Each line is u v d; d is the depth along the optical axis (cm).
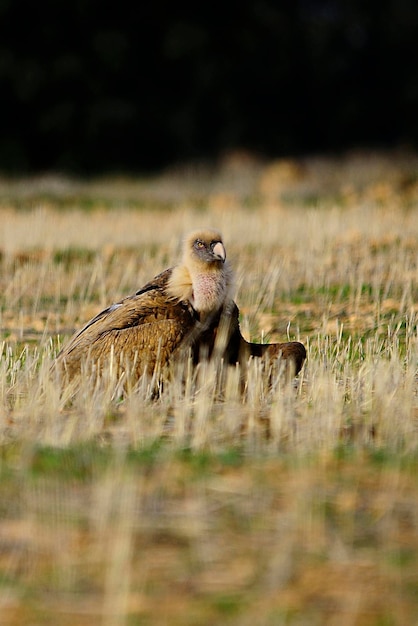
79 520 2270
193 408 3152
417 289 5503
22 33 19350
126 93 19838
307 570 2059
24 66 18988
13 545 2162
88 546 2148
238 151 18188
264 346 3550
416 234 7250
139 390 3262
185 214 9556
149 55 19925
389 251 6631
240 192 13712
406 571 2055
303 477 2511
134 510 2319
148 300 3478
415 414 3116
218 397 3297
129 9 19662
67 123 19112
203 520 2272
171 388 3247
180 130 19812
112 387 3275
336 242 6962
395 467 2605
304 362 3625
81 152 19438
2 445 2800
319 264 6162
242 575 2036
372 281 5734
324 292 5569
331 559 2102
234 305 3519
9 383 3559
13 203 12912
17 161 19012
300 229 7738
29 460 2631
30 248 7269
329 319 5003
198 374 3403
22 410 3052
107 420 3045
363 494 2434
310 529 2225
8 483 2497
